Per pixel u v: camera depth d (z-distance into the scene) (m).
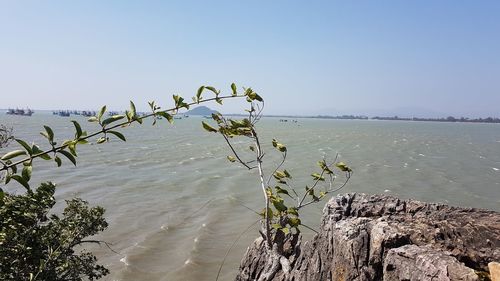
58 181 35.47
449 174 42.41
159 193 31.98
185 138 95.38
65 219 7.98
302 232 21.33
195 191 32.78
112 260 18.58
